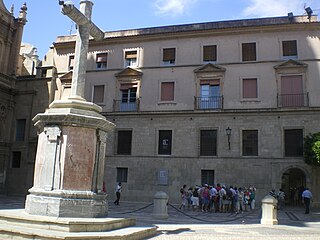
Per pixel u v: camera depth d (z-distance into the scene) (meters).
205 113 30.91
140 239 9.23
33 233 7.82
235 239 10.47
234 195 24.27
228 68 31.50
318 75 29.41
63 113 9.91
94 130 10.34
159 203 16.58
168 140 31.84
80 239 7.63
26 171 35.59
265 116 29.56
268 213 15.96
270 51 30.88
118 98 34.09
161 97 32.84
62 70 37.09
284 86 30.00
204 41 32.81
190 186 30.06
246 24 31.89
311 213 23.36
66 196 9.40
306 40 30.28
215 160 29.92
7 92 37.03
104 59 35.69
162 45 33.94
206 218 18.75
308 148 26.33
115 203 27.89
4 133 36.62
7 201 25.58
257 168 28.89
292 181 32.44
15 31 39.19
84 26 11.20
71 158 9.79
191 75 32.41
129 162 32.06
